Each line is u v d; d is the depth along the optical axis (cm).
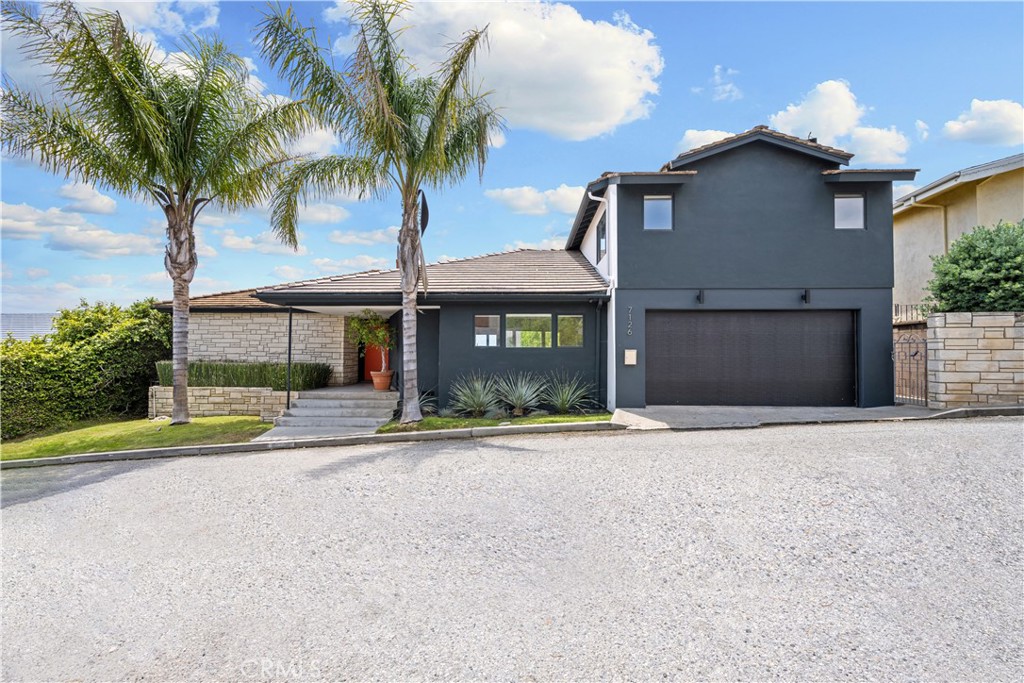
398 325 1559
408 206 1141
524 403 1227
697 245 1267
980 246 1083
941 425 902
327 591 416
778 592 396
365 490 647
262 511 593
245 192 1258
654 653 327
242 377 1558
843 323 1267
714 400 1279
